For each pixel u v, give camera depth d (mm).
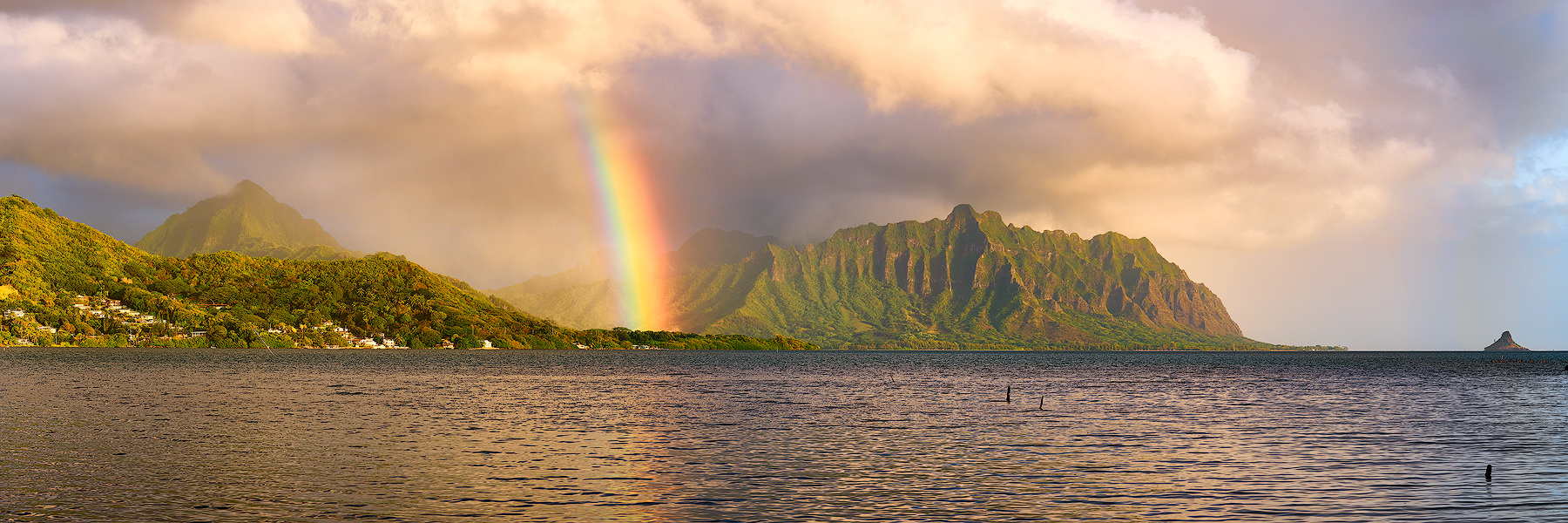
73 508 40062
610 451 59812
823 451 60500
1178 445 64250
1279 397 120438
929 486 47062
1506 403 109375
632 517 39219
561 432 70938
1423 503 42594
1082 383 168375
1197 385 157625
